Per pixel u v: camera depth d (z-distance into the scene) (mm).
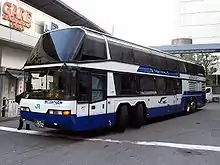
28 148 7766
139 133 10617
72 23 24688
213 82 42719
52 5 19906
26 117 9516
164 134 10414
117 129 10789
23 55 17312
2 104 14852
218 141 9117
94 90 9375
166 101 14633
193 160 6734
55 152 7340
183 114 18188
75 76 8625
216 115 17906
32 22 16328
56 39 9242
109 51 10258
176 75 16172
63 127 8578
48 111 8758
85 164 6254
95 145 8305
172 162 6531
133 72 11633
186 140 9258
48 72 9000
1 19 13766
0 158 6660
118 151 7562
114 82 10391
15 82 15906
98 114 9492
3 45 15547
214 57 40531
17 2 14922
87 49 9203
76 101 8586
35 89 9359
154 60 13664
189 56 37281
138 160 6664
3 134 9898
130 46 11734
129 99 11211
